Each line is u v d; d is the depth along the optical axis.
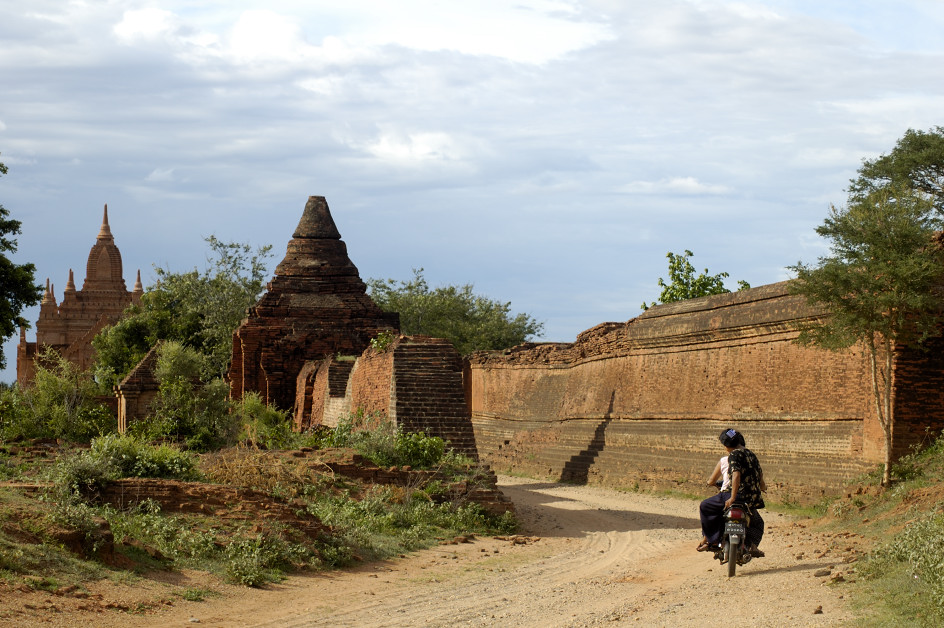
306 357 53.22
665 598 11.68
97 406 29.48
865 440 22.84
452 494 21.23
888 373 20.62
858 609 10.09
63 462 16.77
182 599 12.09
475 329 74.00
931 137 38.03
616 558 16.66
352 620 11.38
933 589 9.68
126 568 12.95
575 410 41.47
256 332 53.25
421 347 26.41
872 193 21.64
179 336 59.97
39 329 112.94
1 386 31.31
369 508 19.33
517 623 10.84
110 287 115.81
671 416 33.06
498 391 50.47
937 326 21.95
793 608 10.45
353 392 35.09
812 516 21.55
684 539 19.16
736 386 29.55
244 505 16.19
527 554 17.38
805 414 25.97
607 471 35.34
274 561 14.41
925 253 20.56
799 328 22.58
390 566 15.70
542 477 40.12
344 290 54.78
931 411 21.94
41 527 12.75
